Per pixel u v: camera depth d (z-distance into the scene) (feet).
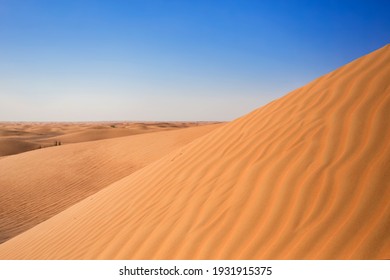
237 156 14.79
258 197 11.02
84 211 20.86
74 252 13.99
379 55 16.12
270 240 9.02
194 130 74.33
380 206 8.46
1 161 67.10
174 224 12.01
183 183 15.21
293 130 14.15
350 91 14.43
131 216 14.94
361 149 10.78
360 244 7.61
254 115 19.11
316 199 9.61
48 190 46.39
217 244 9.88
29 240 20.36
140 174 22.26
